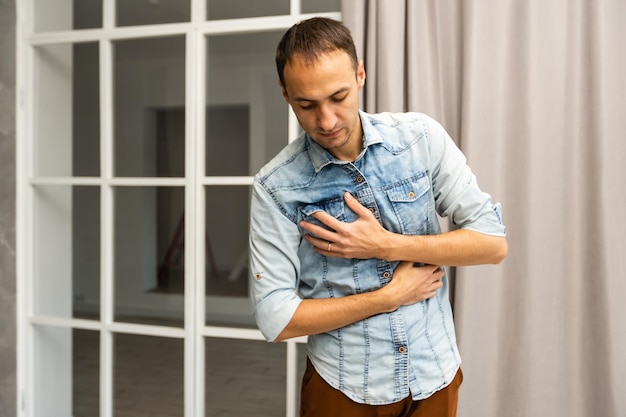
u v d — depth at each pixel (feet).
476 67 5.57
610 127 5.40
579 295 5.49
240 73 6.81
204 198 6.93
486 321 5.59
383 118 3.63
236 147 6.89
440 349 3.72
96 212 7.43
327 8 6.37
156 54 7.09
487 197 3.51
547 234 5.51
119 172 7.28
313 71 2.88
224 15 6.76
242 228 7.23
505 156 5.59
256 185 3.66
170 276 7.23
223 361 6.96
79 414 7.64
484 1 5.58
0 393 7.68
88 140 7.43
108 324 7.29
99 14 7.30
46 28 7.54
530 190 5.47
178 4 6.98
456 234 3.40
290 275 3.60
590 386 5.48
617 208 5.41
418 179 3.50
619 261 5.41
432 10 5.71
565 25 5.44
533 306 5.53
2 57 7.55
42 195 7.66
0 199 7.63
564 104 5.45
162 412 7.16
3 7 7.54
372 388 3.58
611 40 5.39
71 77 7.47
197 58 6.81
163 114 7.09
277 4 6.56
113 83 7.27
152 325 7.19
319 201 3.52
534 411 5.56
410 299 3.50
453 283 5.71
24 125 7.63
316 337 3.80
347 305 3.39
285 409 6.72
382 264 3.53
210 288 7.11
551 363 5.54
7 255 7.63
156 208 7.23
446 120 5.74
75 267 7.56
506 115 5.59
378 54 5.70
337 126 3.07
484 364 5.61
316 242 3.48
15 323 7.65
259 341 6.84
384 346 3.55
